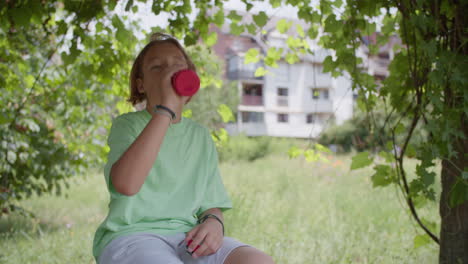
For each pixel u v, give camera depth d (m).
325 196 6.38
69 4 3.00
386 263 3.36
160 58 1.64
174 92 1.38
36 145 4.88
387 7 2.44
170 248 1.46
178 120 1.69
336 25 2.74
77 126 5.29
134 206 1.51
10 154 4.22
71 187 8.21
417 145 2.53
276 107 33.47
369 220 4.65
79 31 2.97
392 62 2.93
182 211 1.58
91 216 5.84
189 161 1.66
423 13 2.18
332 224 4.46
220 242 1.52
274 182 7.90
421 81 2.42
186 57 1.82
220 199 1.73
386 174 2.82
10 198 4.61
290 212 5.08
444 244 2.54
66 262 3.49
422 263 3.30
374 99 2.96
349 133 14.06
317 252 3.51
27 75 4.18
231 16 3.28
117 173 1.28
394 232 4.16
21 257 3.54
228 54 30.83
